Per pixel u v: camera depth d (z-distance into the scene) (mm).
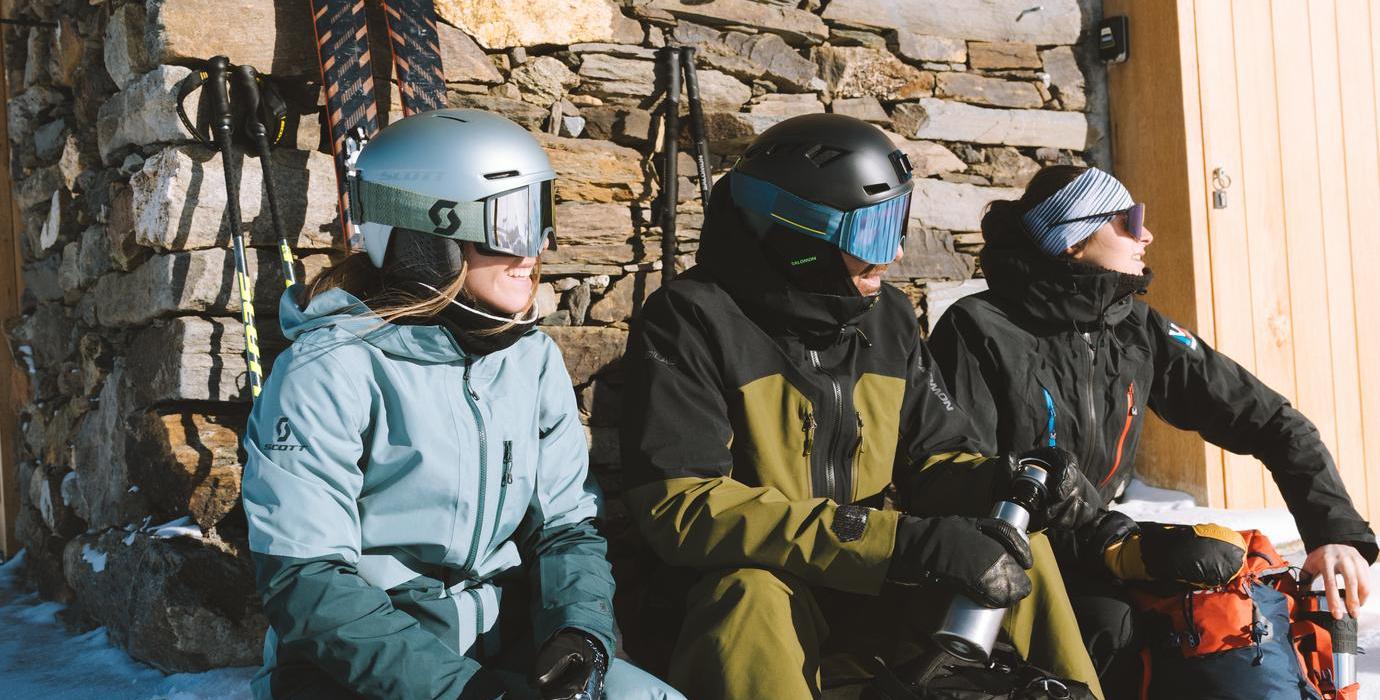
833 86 3422
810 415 2242
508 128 1892
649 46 3207
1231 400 2691
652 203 3191
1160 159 3637
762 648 1909
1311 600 2379
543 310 3041
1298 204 3750
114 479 3039
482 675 1664
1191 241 3564
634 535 2496
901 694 1921
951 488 2309
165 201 2627
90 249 3215
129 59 2793
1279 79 3729
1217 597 2195
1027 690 1911
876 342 2373
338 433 1733
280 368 1762
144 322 2863
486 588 1900
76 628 3074
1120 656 2270
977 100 3611
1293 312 3736
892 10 3502
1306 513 2516
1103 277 2559
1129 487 3762
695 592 2055
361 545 1803
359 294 1925
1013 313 2668
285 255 2611
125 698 2439
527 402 1944
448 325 1824
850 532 1974
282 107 2703
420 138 1832
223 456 2664
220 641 2566
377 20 2871
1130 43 3707
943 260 3543
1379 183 3922
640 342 2262
